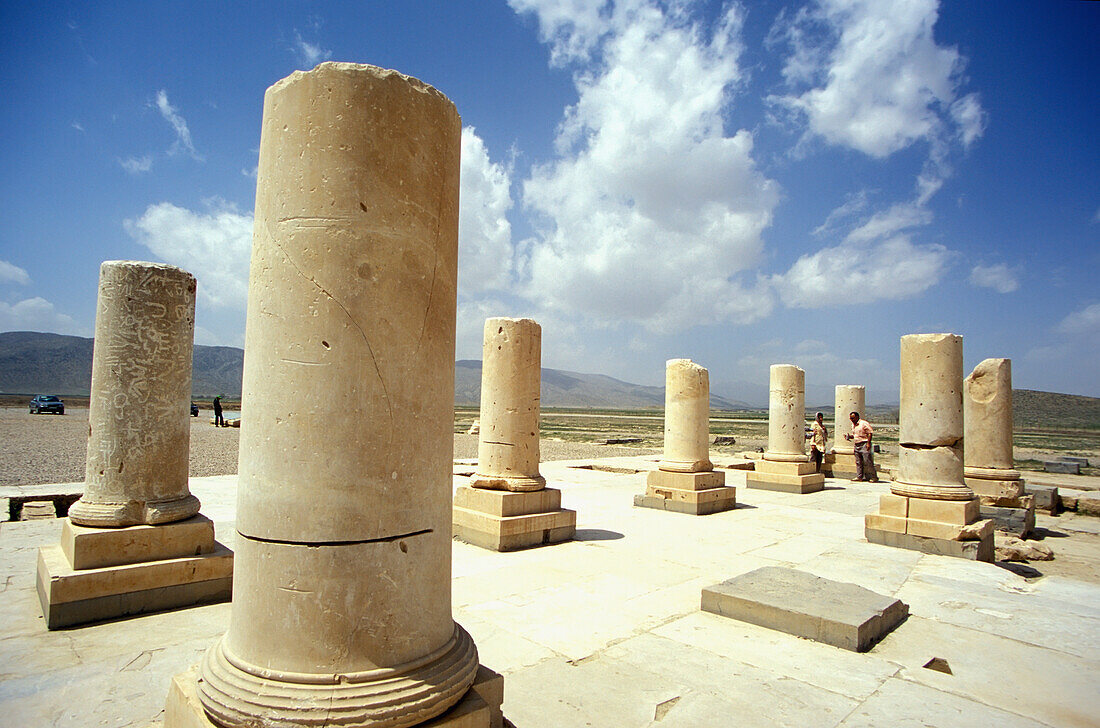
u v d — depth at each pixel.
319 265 2.88
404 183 3.02
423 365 3.08
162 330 6.16
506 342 8.86
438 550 3.14
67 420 36.59
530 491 8.73
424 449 3.07
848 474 18.09
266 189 3.08
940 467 9.03
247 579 2.93
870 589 6.58
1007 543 9.52
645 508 12.03
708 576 7.18
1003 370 12.23
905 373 9.42
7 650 4.82
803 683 4.45
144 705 3.99
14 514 9.68
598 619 5.66
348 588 2.80
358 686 2.74
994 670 4.74
